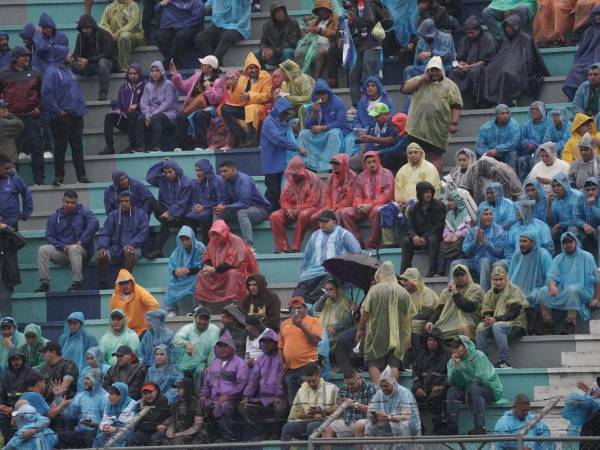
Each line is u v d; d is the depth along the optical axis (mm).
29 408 80562
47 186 102312
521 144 97688
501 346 84375
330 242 90875
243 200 96500
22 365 86562
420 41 104500
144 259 96688
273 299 87938
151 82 105062
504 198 90375
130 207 96562
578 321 86375
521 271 87375
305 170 96375
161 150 104562
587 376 83875
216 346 84312
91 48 109062
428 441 70188
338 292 87812
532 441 70188
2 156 98312
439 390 82250
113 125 105125
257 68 103625
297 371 83312
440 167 98562
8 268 95688
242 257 92062
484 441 70000
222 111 103375
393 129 98688
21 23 114562
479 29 104250
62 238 97188
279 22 106875
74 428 84188
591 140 93062
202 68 105000
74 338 89750
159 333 88000
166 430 82438
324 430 75188
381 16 105062
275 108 99438
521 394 79000
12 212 97875
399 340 83875
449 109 98312
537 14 106750
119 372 85750
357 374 80188
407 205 93312
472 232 89562
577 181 92750
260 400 83500
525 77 102875
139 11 110812
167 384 85188
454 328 85188
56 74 102375
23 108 102875
